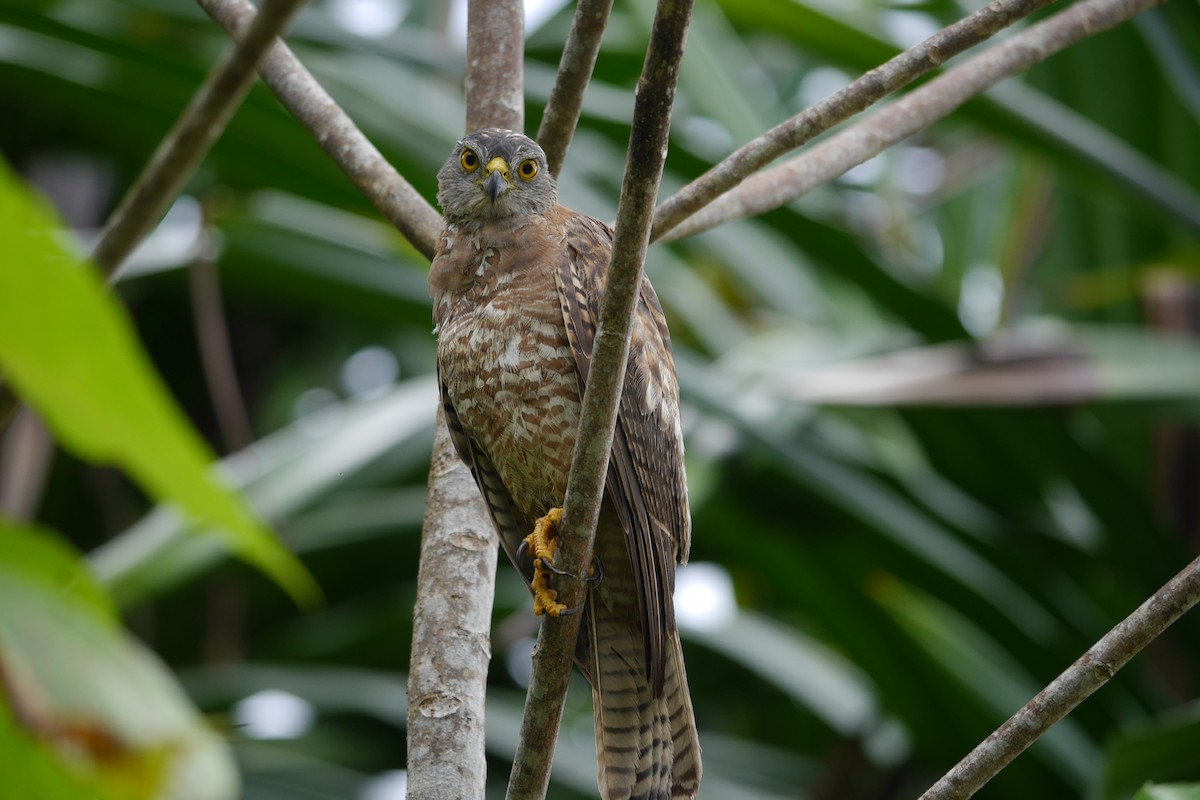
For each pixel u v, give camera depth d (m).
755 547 11.10
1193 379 9.58
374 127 10.31
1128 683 10.48
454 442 6.35
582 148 11.97
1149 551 10.77
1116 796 7.71
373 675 11.59
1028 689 10.82
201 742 1.69
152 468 1.51
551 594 6.18
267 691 10.92
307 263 10.78
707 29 12.72
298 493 9.60
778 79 17.78
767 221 10.59
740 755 12.87
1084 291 11.59
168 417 1.47
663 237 5.95
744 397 9.98
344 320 14.44
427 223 6.32
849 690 12.35
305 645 11.77
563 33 12.21
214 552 8.87
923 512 10.55
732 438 10.28
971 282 16.11
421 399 10.44
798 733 14.66
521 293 6.66
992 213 16.47
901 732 11.74
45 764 1.62
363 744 12.36
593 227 7.05
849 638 11.14
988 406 10.19
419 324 11.10
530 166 6.85
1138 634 4.16
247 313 14.01
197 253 10.53
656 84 3.88
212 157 10.38
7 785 1.62
